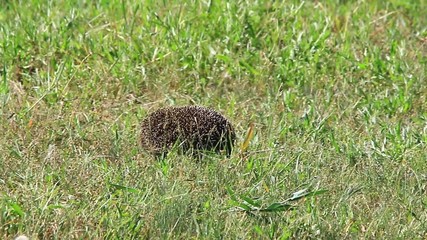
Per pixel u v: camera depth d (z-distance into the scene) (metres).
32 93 14.67
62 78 15.07
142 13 17.28
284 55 16.19
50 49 15.88
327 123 14.19
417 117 14.52
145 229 10.80
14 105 14.18
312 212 11.24
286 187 11.86
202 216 11.03
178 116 12.80
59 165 12.34
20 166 12.18
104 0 17.66
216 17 17.08
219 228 10.77
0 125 13.35
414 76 15.66
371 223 11.12
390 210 11.48
